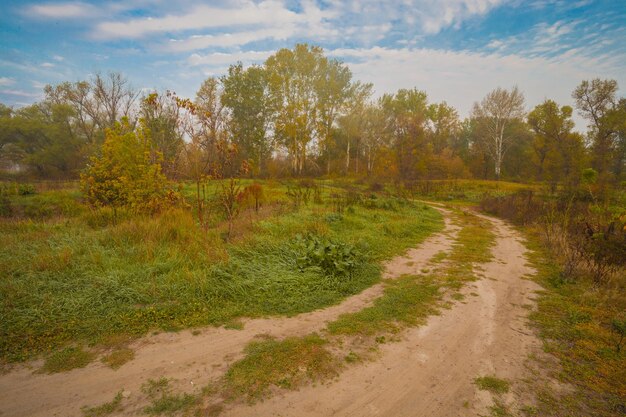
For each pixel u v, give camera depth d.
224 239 7.18
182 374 3.08
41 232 7.31
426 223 12.38
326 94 34.47
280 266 5.80
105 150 10.48
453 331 4.07
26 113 40.47
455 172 39.75
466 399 2.85
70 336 3.63
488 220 14.62
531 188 25.69
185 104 8.04
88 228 8.28
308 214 10.66
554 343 3.82
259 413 2.62
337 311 4.58
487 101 40.38
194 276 4.95
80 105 36.69
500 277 6.21
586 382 3.10
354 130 36.56
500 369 3.30
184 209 9.77
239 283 4.96
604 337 3.93
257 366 3.23
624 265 6.07
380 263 6.90
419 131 37.75
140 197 9.77
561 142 36.25
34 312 3.93
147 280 4.88
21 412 2.56
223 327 4.01
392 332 4.00
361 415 2.64
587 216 10.22
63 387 2.86
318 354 3.46
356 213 12.11
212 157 8.56
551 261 7.38
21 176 31.02
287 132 33.38
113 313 4.08
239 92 34.19
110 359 3.28
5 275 4.80
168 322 4.02
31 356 3.28
